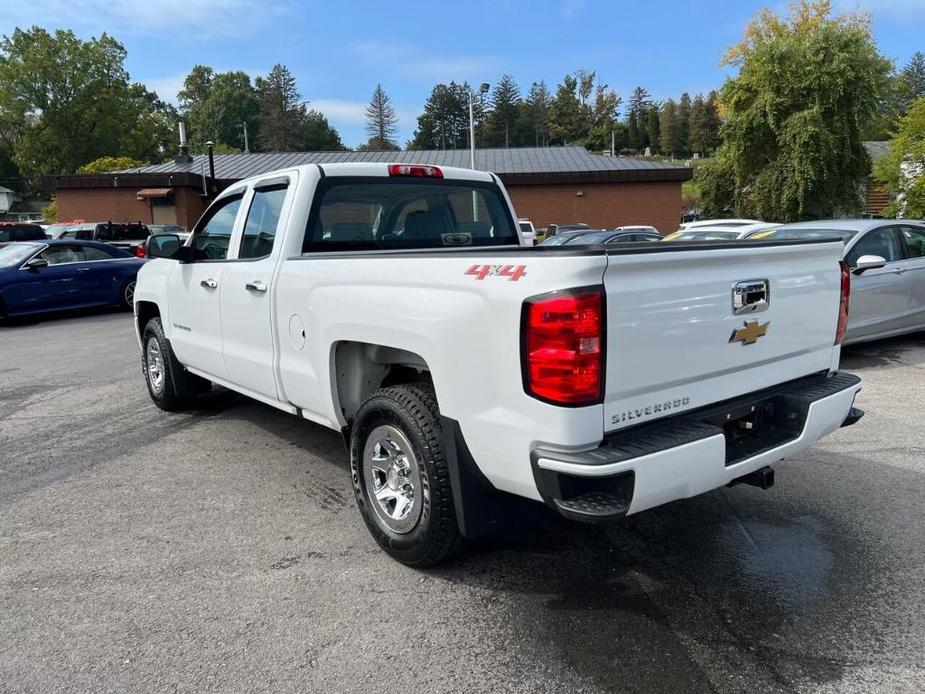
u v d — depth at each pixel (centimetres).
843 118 2381
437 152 3856
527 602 315
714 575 336
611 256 255
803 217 2488
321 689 259
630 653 277
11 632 297
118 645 287
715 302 296
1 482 474
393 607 313
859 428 553
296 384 410
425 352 309
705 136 11906
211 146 3328
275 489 455
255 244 459
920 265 815
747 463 299
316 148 11538
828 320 360
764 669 265
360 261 350
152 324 620
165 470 492
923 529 378
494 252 287
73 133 6769
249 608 313
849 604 308
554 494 263
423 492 324
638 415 276
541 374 259
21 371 858
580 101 13150
